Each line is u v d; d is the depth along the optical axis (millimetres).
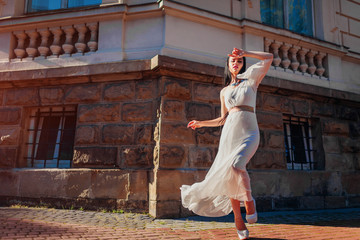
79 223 3645
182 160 4730
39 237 2834
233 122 2729
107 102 5215
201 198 2803
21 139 5438
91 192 4797
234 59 2965
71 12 5500
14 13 5949
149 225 3717
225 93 2953
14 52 5832
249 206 2623
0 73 5520
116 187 4742
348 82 7305
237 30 5855
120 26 5375
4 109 5562
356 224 4000
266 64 2791
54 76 5309
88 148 5070
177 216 4402
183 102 4953
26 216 3922
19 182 5094
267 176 5410
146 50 5172
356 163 6738
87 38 5750
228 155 2699
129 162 4863
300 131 6422
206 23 5547
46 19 5543
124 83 5203
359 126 7039
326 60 6977
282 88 5852
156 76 5035
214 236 3061
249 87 2801
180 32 5273
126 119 5066
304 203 5691
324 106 6605
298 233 3285
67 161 5332
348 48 7184
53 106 5477
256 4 6188
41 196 4969
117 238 2912
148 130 4902
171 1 5160
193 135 4930
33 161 5430
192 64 4973
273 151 5699
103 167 4941
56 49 5590
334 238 3031
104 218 4066
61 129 5465
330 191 6090
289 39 6301
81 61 5383
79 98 5312
